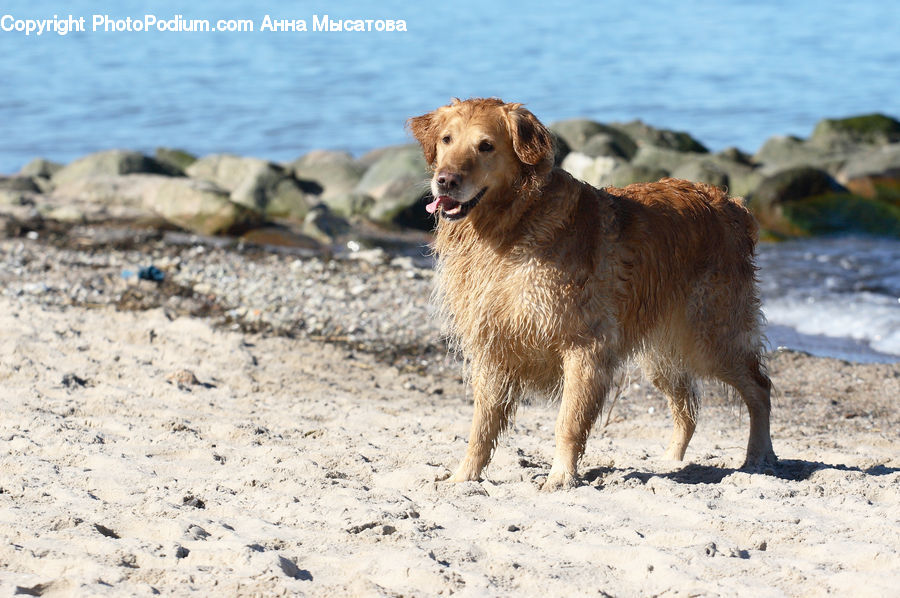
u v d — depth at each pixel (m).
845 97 52.97
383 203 26.97
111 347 13.57
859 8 103.81
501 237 8.04
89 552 6.27
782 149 35.72
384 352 15.10
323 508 7.31
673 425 10.61
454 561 6.26
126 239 22.00
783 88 56.22
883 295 19.50
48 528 6.76
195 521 6.91
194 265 19.77
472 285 8.21
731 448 10.48
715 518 6.92
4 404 10.52
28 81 57.09
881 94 53.47
